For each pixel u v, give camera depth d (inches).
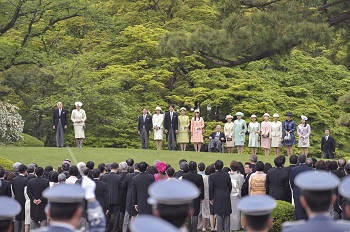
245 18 1934.1
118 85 3041.3
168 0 3656.5
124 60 3390.7
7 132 2714.1
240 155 2235.5
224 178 1298.0
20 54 3061.0
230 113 3223.4
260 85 3260.3
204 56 2081.7
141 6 3673.7
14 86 3026.6
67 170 1385.3
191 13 3570.4
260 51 1973.4
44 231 454.9
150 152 2236.7
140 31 3348.9
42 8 3171.8
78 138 2353.6
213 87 3275.1
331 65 3535.9
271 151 2930.6
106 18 3400.6
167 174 1279.5
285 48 1934.1
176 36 2023.9
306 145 2229.3
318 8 1963.6
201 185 1286.9
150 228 394.0
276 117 2262.6
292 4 1904.5
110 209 1360.7
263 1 1988.2
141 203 1268.5
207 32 2007.9
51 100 2982.3
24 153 2134.6
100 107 3053.6
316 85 3403.1
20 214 1284.4
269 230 1245.7
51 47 3489.2
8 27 3058.6
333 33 1931.6
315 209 455.2
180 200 429.1
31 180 1269.7
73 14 3299.7
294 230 447.5
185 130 2402.8
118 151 2231.8
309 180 456.4
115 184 1354.6
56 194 460.8
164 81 3351.4
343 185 463.8
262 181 1298.0
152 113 3149.6
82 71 3093.0
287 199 1291.8
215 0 2023.9
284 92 3344.0
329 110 3282.5
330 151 2357.3
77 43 3511.3
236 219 1358.3
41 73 3019.2
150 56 3412.9
